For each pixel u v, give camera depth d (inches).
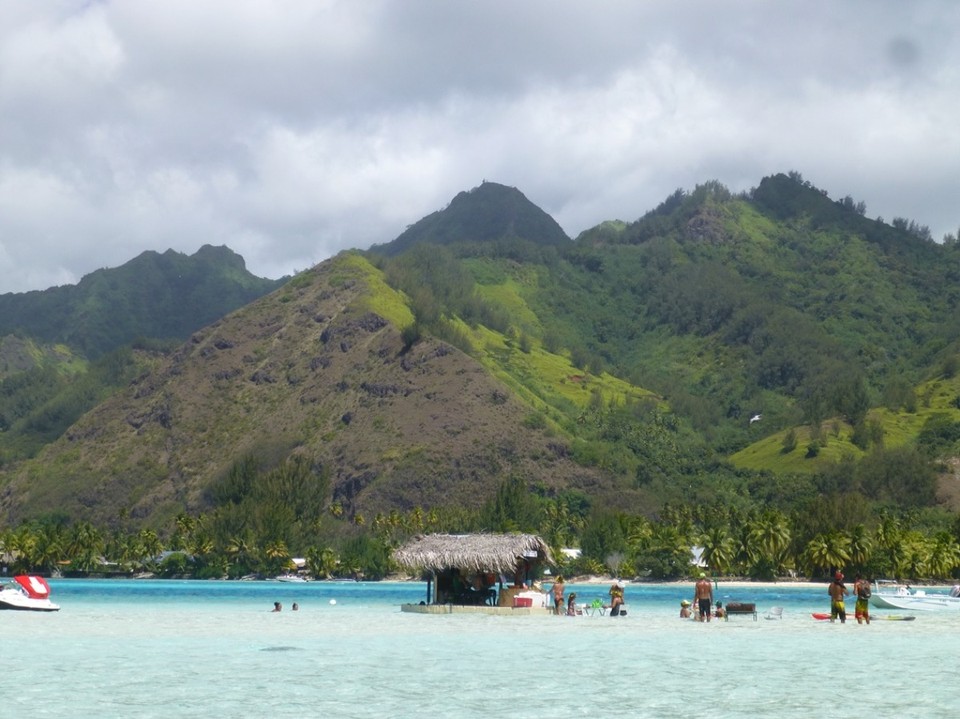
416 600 4931.1
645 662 1923.0
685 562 7736.2
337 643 2237.9
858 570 7234.3
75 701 1497.3
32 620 2970.0
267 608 3900.1
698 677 1742.1
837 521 7568.9
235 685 1644.9
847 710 1460.4
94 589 6648.6
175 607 4010.8
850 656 2027.6
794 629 2630.4
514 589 3184.1
